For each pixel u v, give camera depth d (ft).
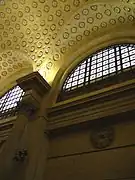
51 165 25.57
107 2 32.53
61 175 24.08
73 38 37.35
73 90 31.94
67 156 25.30
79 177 22.84
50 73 36.47
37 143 26.53
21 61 41.75
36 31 38.99
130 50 31.07
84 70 33.99
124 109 23.88
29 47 39.81
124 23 33.40
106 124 24.95
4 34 41.09
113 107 24.90
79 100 28.45
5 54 42.19
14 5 38.55
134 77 27.20
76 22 36.58
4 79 43.68
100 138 24.27
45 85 32.86
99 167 22.34
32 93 30.89
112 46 33.71
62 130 27.61
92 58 34.76
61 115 28.96
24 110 29.73
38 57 39.06
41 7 37.58
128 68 28.89
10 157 24.71
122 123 24.03
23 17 39.01
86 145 24.81
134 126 23.09
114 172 21.18
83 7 35.27
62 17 37.14
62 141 26.99
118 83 27.84
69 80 34.35
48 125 28.89
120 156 21.90
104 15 34.45
